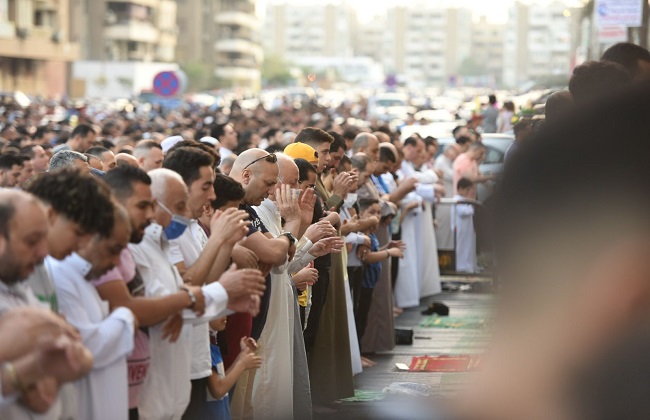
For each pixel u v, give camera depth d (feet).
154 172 17.88
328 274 29.89
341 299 30.78
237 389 23.44
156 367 16.71
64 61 323.16
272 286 24.26
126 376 15.01
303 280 26.17
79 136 47.16
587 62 19.63
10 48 270.05
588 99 5.53
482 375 5.53
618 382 5.29
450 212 57.41
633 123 5.33
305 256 25.72
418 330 44.42
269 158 24.36
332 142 33.40
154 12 437.17
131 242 15.98
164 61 447.83
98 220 14.01
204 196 19.04
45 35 293.02
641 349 5.30
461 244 57.47
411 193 49.42
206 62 530.27
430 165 63.31
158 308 15.88
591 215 5.34
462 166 58.85
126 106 209.46
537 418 5.33
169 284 17.19
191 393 19.17
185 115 156.46
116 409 14.74
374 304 39.65
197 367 18.48
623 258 5.30
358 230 35.37
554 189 5.38
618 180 5.34
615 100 5.41
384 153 43.83
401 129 90.33
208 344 18.81
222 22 536.42
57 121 122.42
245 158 24.38
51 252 13.98
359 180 37.45
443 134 80.18
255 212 24.63
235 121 101.55
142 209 15.79
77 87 328.90
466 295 51.26
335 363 30.53
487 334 5.62
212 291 16.87
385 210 41.29
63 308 14.38
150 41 422.00
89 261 14.56
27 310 11.13
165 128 97.86
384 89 540.11
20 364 10.87
